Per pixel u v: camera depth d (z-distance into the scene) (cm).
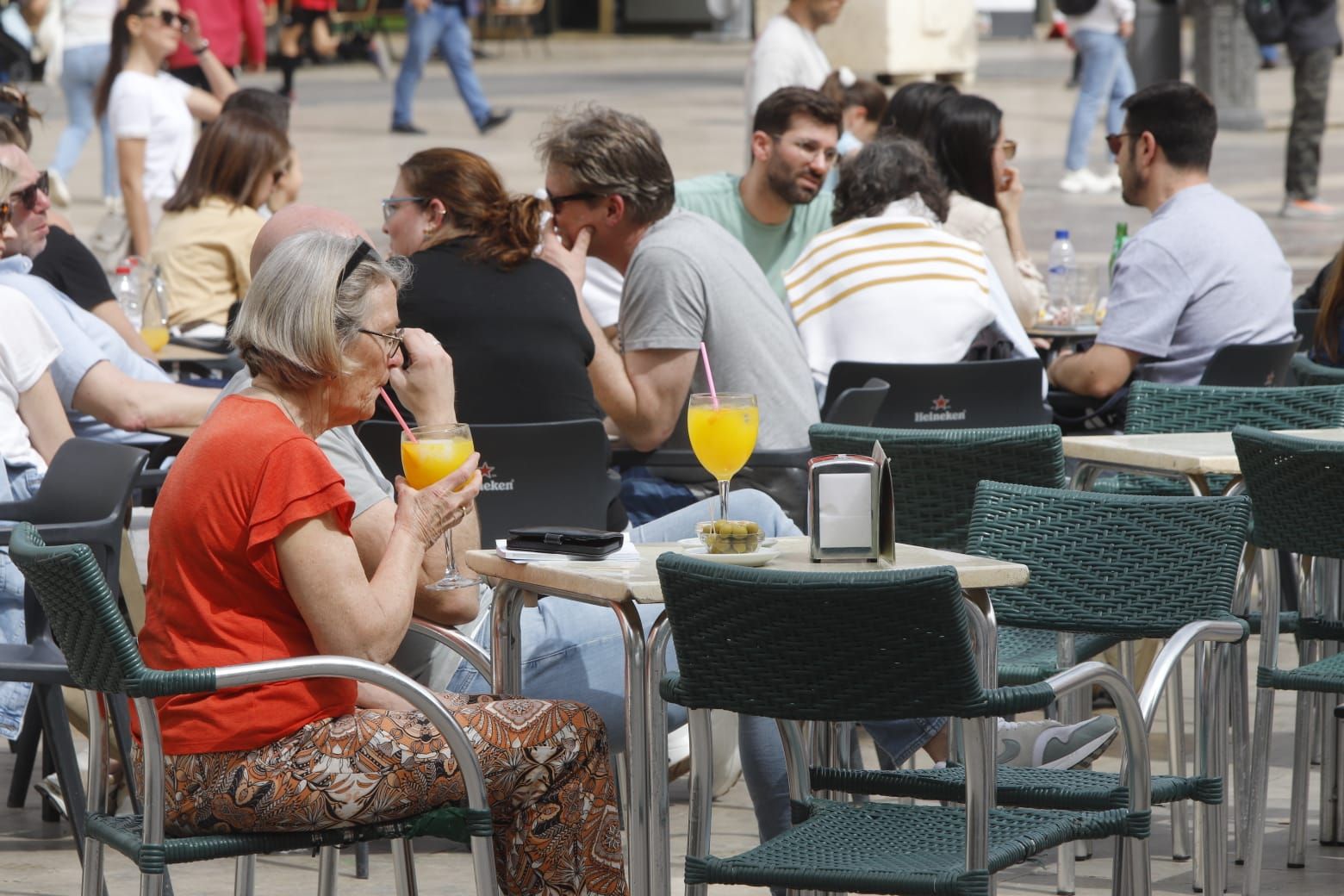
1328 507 896
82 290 1373
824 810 750
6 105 1452
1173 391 1162
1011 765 850
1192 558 838
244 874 833
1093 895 935
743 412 811
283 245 711
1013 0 7319
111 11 2973
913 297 1296
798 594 632
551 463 984
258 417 698
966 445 952
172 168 2181
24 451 1070
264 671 662
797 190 1460
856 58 4216
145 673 653
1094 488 1212
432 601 816
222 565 688
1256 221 1391
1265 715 917
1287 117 4522
